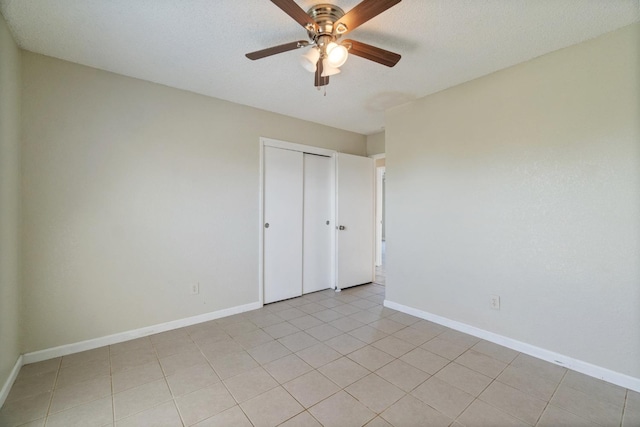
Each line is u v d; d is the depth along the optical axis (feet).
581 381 6.56
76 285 7.81
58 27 6.26
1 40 5.85
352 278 14.25
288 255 12.44
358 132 14.74
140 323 8.77
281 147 12.03
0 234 5.86
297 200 12.70
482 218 8.59
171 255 9.29
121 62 7.75
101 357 7.57
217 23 6.17
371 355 7.71
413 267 10.48
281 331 9.21
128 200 8.54
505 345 8.15
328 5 5.57
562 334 7.19
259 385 6.43
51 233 7.48
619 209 6.40
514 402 5.86
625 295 6.34
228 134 10.44
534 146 7.57
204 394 6.13
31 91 7.22
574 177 6.97
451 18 6.00
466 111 8.92
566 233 7.10
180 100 9.41
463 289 9.08
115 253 8.36
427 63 7.82
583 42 6.80
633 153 6.22
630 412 5.56
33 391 6.19
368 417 5.45
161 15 5.89
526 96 7.70
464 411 5.61
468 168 8.89
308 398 5.99
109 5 5.58
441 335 8.89
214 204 10.14
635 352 6.24
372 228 15.17
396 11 5.76
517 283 7.91
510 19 6.02
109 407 5.73
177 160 9.37
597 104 6.63
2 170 5.97
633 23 6.15
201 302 9.91
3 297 6.01
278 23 6.19
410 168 10.49
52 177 7.48
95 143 8.04
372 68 8.09
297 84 9.09
